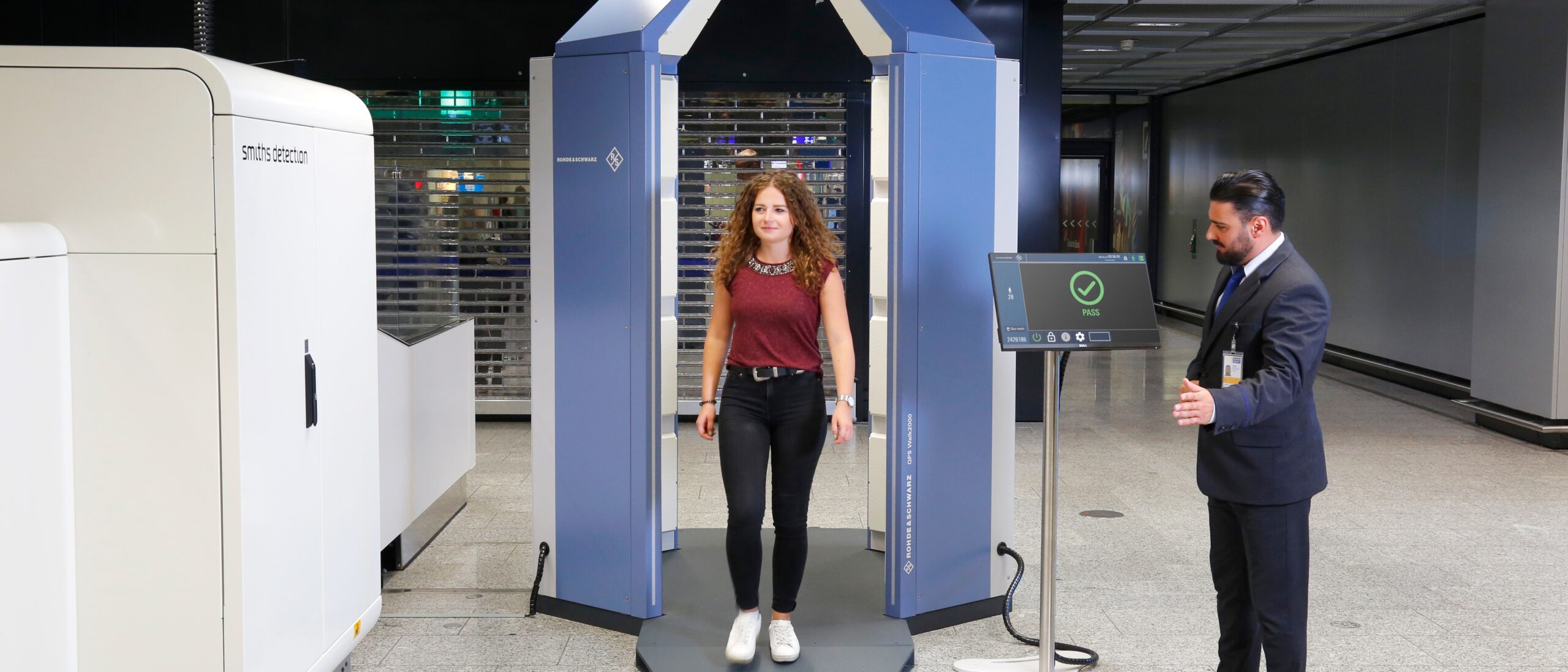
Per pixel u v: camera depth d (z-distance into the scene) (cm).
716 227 835
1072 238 1725
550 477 429
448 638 409
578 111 404
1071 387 1022
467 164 831
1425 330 1022
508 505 603
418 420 505
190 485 275
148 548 276
